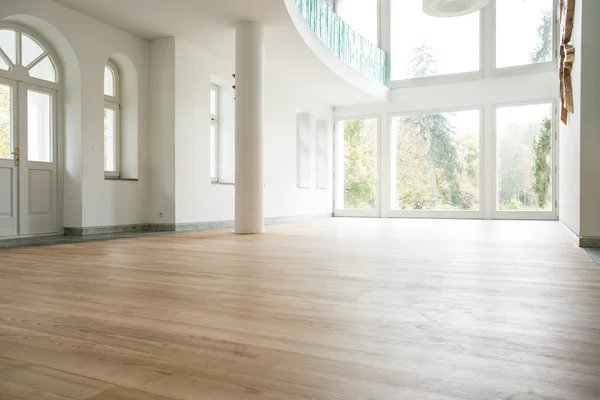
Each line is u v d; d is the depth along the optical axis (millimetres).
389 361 1771
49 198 7824
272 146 12570
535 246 6250
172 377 1612
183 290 3219
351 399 1421
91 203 8164
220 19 8406
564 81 7109
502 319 2410
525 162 14422
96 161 8258
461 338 2074
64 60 7973
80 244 6586
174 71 9242
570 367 1696
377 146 16344
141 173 9273
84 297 2990
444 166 15641
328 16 11898
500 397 1434
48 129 7836
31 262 4691
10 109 7188
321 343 2004
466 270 4133
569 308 2652
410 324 2318
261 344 1994
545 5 14133
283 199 13227
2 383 1565
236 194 8750
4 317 2477
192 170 9688
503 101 14484
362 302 2834
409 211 15898
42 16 7324
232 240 7270
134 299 2928
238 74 8633
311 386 1525
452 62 15453
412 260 4836
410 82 15836
